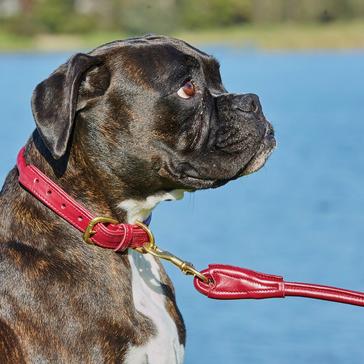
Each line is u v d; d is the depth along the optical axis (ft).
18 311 20.92
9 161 82.43
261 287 22.25
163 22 161.07
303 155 96.73
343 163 90.07
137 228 22.12
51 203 21.62
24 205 21.90
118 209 22.44
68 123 21.01
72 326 20.84
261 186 79.00
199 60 23.02
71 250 21.56
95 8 244.63
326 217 63.31
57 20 247.29
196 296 44.29
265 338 38.45
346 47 245.65
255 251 52.70
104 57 22.41
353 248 53.16
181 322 22.84
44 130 21.08
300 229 59.16
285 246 53.88
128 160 22.26
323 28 247.91
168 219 64.69
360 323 40.42
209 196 75.51
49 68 207.00
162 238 56.95
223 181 23.11
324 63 228.84
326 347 37.65
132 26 153.58
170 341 21.91
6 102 149.48
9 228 21.83
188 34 230.48
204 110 22.75
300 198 71.72
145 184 22.47
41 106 21.27
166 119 22.38
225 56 238.89
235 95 23.25
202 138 22.70
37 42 252.21
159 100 22.33
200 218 64.44
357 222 61.26
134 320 21.47
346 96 159.33
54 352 20.63
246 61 227.40
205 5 235.81
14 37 250.78
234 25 242.17
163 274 23.21
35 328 20.76
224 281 22.38
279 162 92.99
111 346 21.06
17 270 21.21
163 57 22.57
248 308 42.60
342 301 21.98
